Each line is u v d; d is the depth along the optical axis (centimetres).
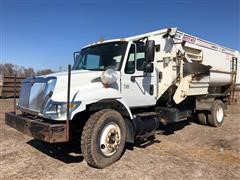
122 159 565
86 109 511
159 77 739
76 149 637
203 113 1004
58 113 476
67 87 506
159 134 835
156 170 508
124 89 611
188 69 835
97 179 461
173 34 765
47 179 460
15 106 617
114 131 529
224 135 828
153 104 713
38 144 677
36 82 544
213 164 555
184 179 470
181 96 820
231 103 1248
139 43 643
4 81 1817
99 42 681
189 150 659
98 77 562
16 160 557
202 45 960
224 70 1114
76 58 723
